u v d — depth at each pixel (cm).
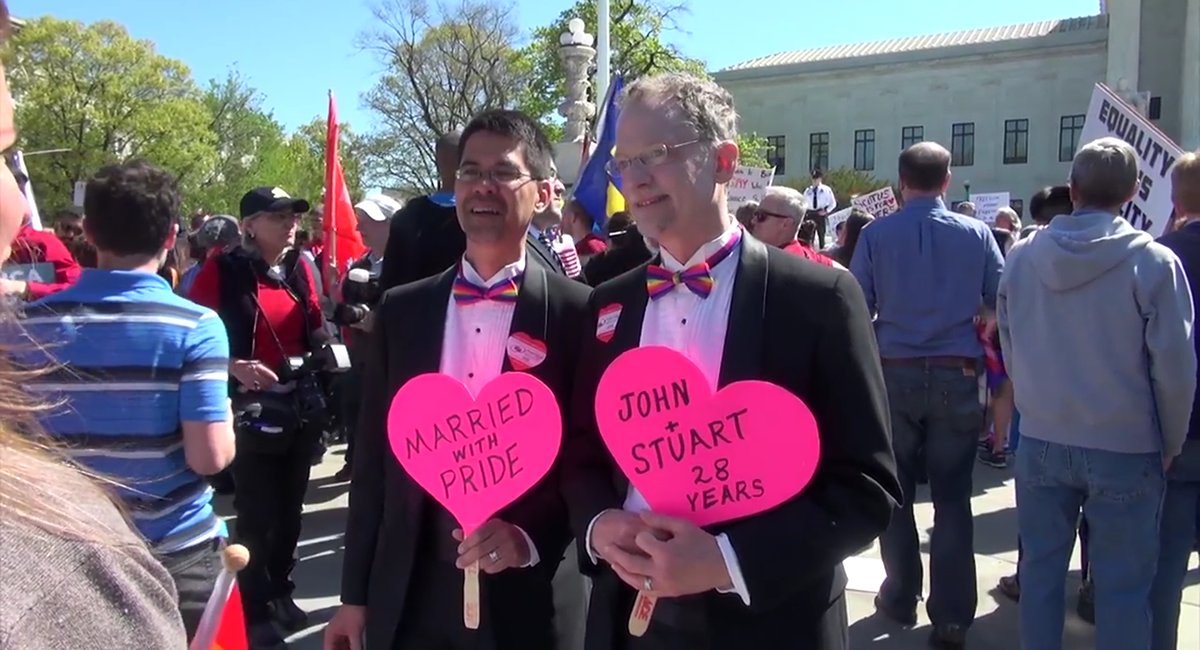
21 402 84
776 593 152
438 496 193
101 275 233
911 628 383
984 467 655
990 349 626
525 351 210
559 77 3272
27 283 311
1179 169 319
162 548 230
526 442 184
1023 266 305
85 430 223
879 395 165
